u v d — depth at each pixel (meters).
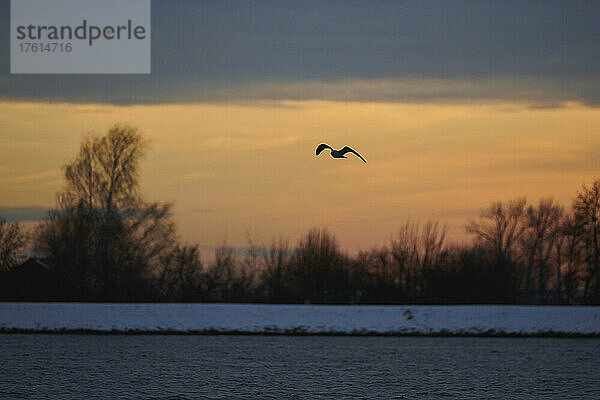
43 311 78.19
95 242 85.06
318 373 54.56
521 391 49.16
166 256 88.25
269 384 50.59
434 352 65.06
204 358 60.81
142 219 86.19
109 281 85.56
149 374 53.59
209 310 79.94
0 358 59.97
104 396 46.81
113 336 73.88
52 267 86.00
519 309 80.81
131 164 86.88
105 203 86.19
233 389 48.97
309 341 71.62
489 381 52.19
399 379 52.59
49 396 46.62
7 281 86.81
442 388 49.81
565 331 76.81
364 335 76.06
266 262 95.50
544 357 62.75
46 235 85.88
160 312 79.38
